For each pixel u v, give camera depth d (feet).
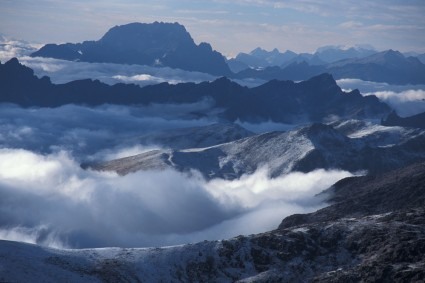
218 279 522.88
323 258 551.59
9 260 481.87
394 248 533.55
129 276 506.89
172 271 526.57
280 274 525.34
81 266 510.99
